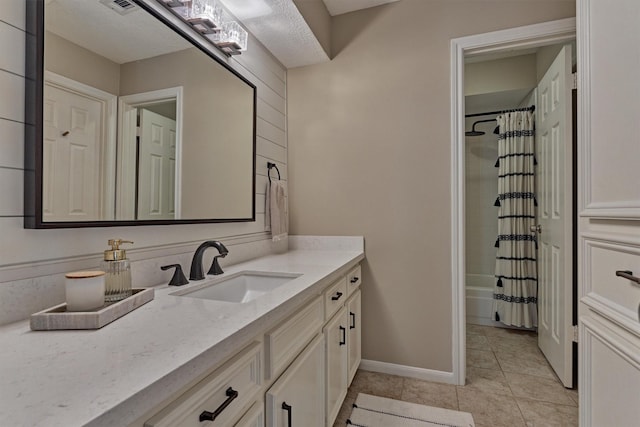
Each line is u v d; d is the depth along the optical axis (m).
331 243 2.11
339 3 2.02
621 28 0.90
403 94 1.97
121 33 1.00
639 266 0.80
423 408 1.61
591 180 1.06
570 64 1.78
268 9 1.60
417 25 1.94
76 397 0.42
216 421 0.64
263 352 0.83
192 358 0.54
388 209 2.00
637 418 0.81
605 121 0.98
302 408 1.04
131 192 1.02
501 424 1.48
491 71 2.76
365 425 1.48
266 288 1.35
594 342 1.03
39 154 0.77
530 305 2.68
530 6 1.72
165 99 1.17
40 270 0.79
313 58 2.10
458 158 1.84
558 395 1.72
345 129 2.10
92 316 0.67
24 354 0.55
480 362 2.13
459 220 1.84
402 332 1.95
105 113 0.95
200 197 1.35
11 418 0.37
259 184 1.86
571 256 1.77
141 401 0.44
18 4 0.76
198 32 1.36
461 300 1.84
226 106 1.54
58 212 0.81
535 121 2.57
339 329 1.49
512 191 2.75
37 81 0.77
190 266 1.28
